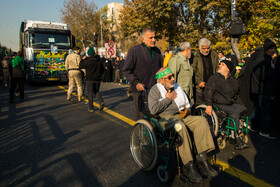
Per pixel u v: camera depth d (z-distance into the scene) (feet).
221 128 12.50
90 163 10.77
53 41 40.45
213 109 12.90
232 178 9.24
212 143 9.02
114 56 51.67
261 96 13.89
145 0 59.88
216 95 12.64
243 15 54.34
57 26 41.16
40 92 34.55
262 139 13.61
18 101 27.22
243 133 12.85
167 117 9.68
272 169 9.94
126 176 9.53
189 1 58.08
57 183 9.10
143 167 9.80
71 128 16.31
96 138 14.16
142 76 11.38
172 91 9.80
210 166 9.02
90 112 21.08
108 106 23.72
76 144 13.21
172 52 24.98
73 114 20.40
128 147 12.58
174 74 12.52
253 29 38.29
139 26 63.72
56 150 12.37
